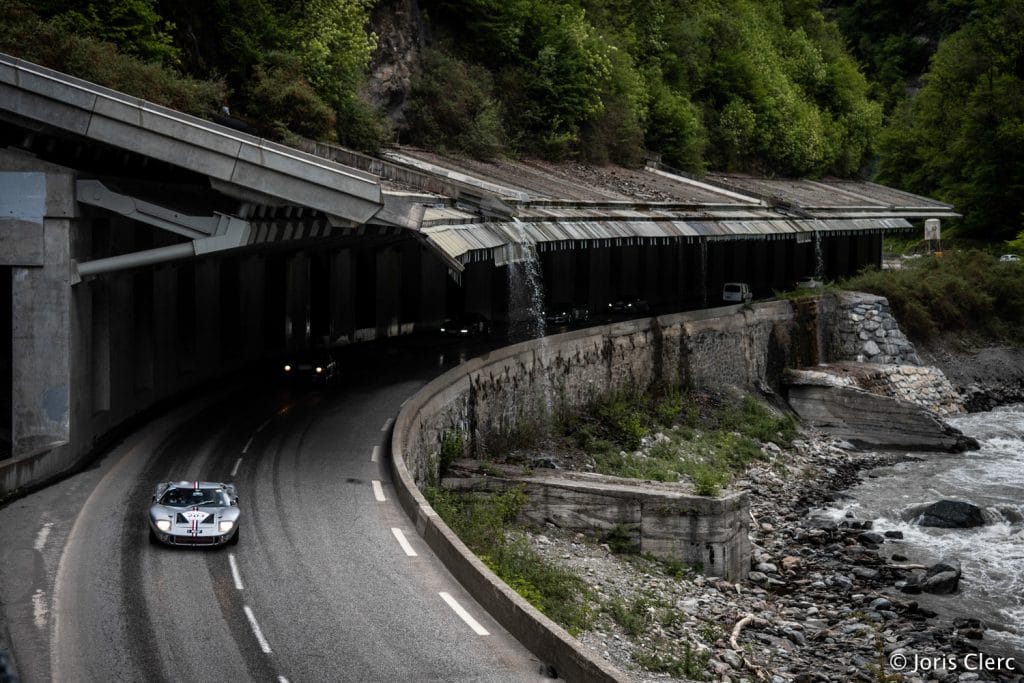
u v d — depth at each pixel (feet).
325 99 191.42
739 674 84.89
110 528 85.61
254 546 82.53
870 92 527.40
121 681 58.03
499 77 265.54
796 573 120.47
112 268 107.96
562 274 260.83
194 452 112.37
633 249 291.58
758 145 372.79
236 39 183.62
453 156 224.33
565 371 170.91
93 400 117.50
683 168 323.98
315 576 76.33
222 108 162.81
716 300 308.60
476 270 244.01
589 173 256.52
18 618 66.44
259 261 176.96
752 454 180.55
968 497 161.27
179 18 172.65
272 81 178.29
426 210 134.41
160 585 73.26
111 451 112.37
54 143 113.60
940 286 277.85
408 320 228.84
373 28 223.92
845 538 135.74
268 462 109.19
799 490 162.61
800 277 350.43
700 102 364.79
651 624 93.45
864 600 112.06
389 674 60.13
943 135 394.11
